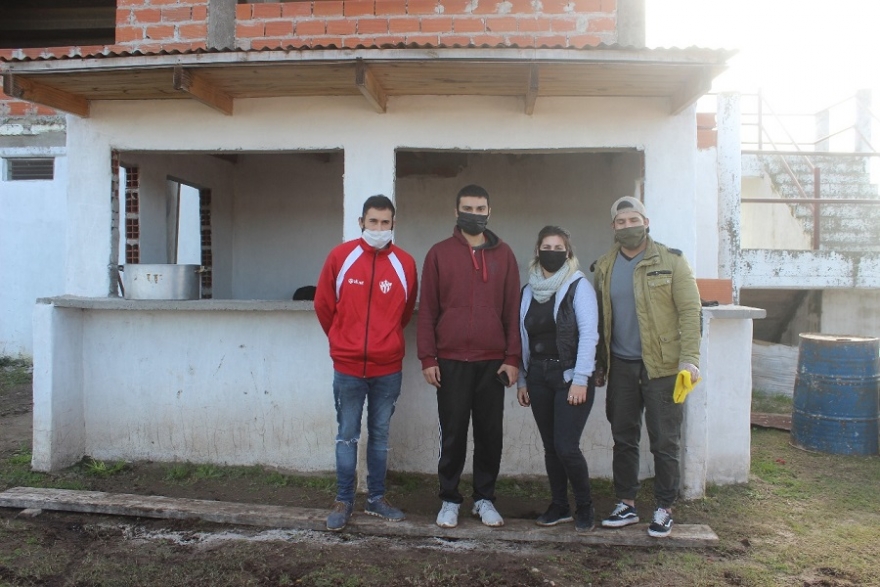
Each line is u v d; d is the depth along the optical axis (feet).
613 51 11.67
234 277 23.21
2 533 12.02
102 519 12.71
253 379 15.03
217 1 17.12
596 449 14.76
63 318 14.98
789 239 29.78
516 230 22.77
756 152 25.52
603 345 11.91
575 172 22.47
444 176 23.02
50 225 27.58
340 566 10.80
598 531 11.82
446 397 11.82
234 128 14.65
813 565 10.90
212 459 15.25
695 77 12.28
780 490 14.26
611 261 11.91
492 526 12.09
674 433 11.55
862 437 16.89
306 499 13.66
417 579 10.38
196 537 11.94
